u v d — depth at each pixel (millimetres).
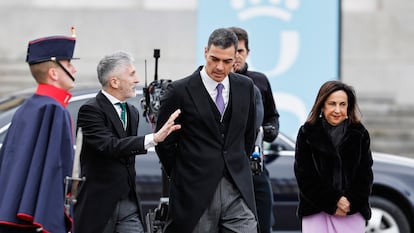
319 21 23438
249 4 23391
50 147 11891
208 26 23266
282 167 20203
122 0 40719
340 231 14438
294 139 22125
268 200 17094
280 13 23359
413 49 40188
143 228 14562
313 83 23500
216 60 13945
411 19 40344
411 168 21172
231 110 14172
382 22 40375
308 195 14367
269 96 17578
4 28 39531
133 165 14500
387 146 36344
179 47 39500
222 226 14172
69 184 12367
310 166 14383
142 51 39531
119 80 14273
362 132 14438
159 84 15023
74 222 14156
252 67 23500
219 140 14094
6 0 39719
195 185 13961
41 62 12234
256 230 14109
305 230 14547
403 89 39812
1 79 38281
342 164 14359
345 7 40500
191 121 14078
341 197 14266
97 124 14070
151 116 15016
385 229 21016
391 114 38062
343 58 40000
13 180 11812
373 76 39875
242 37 17000
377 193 21047
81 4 40188
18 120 12133
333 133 14453
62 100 12305
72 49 12422
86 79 38750
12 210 11766
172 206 14133
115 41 39562
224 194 14031
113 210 14125
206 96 14109
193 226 13945
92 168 14164
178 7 39938
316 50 23422
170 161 14289
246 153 14570
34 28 39594
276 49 23438
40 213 11711
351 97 14477
